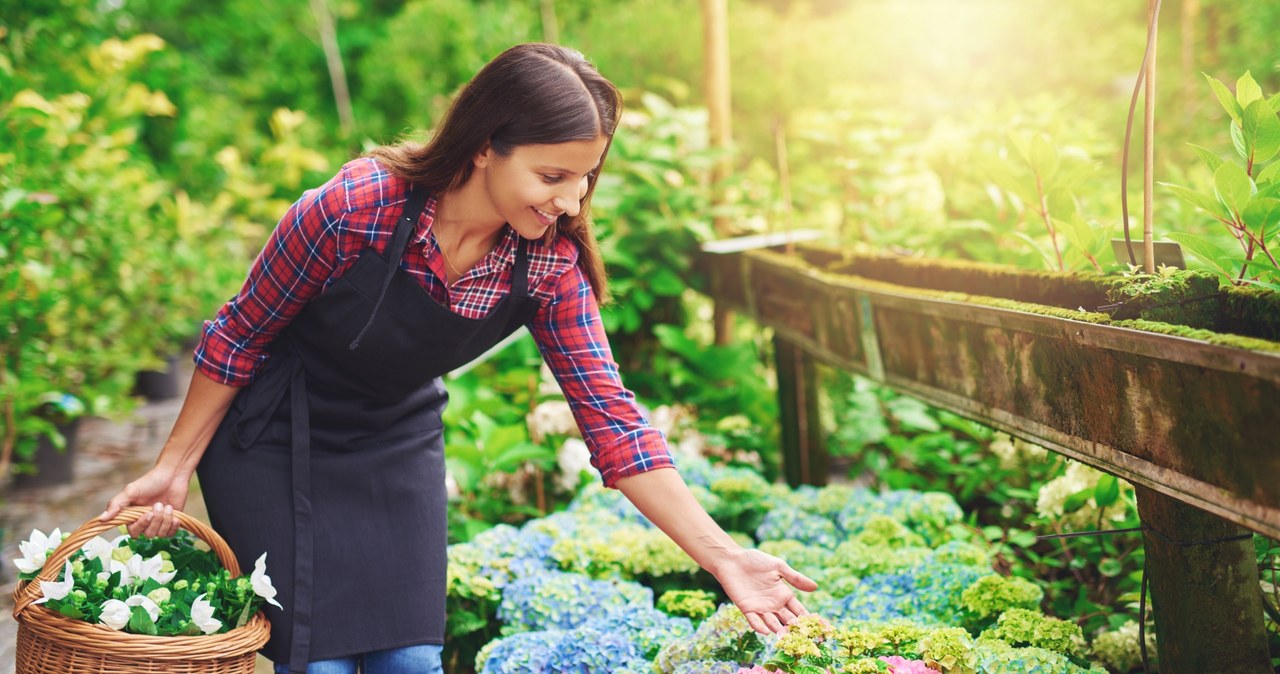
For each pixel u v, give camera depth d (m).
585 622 2.38
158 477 1.84
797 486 4.08
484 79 1.66
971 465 3.70
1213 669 1.73
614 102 1.70
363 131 9.32
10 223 3.79
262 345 1.84
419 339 1.80
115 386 4.91
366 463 1.87
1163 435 1.57
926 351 2.50
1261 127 1.84
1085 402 1.79
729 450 4.20
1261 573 2.06
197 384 1.84
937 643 1.91
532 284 1.85
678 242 4.90
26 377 3.94
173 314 5.62
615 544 2.80
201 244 6.61
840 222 5.27
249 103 11.62
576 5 9.67
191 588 1.78
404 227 1.72
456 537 3.21
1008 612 2.13
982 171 3.54
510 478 3.73
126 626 1.69
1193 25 5.48
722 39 5.21
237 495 1.84
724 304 4.68
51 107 4.40
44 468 4.69
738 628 1.98
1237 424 1.39
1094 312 1.96
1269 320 1.68
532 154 1.64
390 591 1.86
